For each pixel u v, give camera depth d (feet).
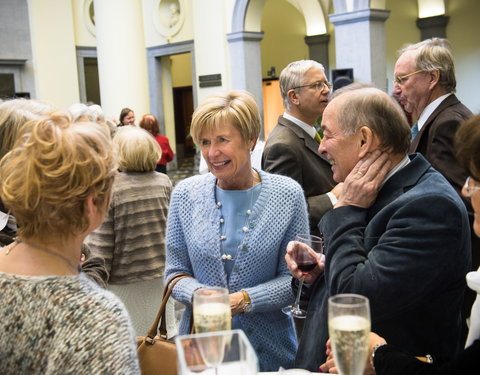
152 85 47.11
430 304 5.49
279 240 7.12
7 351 3.87
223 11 40.65
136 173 11.21
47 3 49.67
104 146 4.40
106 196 4.44
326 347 6.04
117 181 11.01
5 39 48.06
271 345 7.06
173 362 6.18
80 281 4.15
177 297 7.04
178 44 44.62
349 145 5.93
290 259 6.57
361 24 32.42
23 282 4.02
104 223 10.89
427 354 5.56
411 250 5.25
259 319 7.05
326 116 6.07
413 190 5.59
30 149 4.18
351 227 5.86
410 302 5.32
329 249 5.92
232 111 6.82
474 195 4.43
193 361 3.87
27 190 4.09
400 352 5.05
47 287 4.01
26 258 4.23
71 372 3.76
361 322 4.04
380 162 5.87
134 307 11.23
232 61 40.65
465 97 43.80
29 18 48.98
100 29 44.93
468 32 42.83
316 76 9.96
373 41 32.55
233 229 7.08
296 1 52.60
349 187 5.95
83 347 3.81
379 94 5.90
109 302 4.06
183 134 67.31
